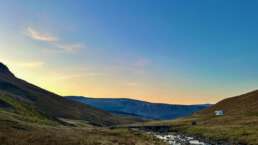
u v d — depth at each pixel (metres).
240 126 130.00
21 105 144.50
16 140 46.66
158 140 85.31
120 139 68.19
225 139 103.56
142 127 173.25
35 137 51.28
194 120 186.12
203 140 104.75
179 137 113.31
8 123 61.34
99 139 62.09
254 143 90.50
